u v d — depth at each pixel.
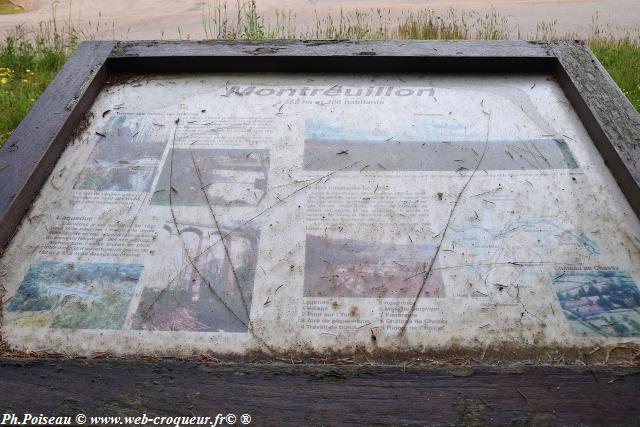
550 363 1.35
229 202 1.73
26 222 1.68
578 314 1.45
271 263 1.57
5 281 1.54
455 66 2.23
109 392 1.24
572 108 2.07
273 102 2.12
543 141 1.93
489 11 7.77
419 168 1.83
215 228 1.66
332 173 1.81
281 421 1.20
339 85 2.20
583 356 1.37
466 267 1.55
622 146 1.79
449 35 5.79
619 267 1.55
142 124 2.03
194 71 2.28
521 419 1.20
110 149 1.93
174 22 7.35
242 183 1.79
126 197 1.76
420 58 2.20
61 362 1.30
